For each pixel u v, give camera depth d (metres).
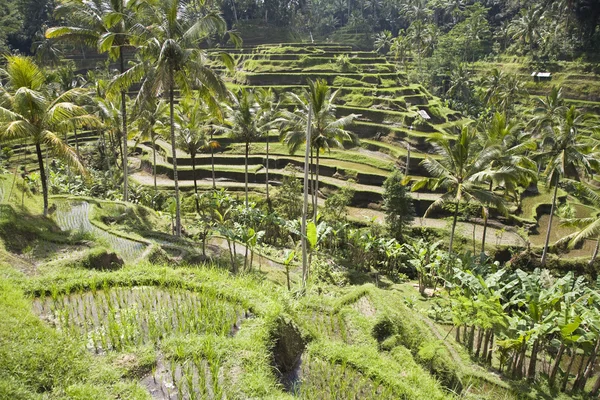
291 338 10.04
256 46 81.25
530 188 43.16
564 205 40.66
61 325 9.34
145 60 24.34
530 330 14.88
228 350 8.79
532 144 28.25
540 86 69.06
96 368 7.87
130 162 50.47
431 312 21.62
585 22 69.75
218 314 10.22
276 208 36.34
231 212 31.78
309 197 39.25
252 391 7.77
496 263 22.11
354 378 9.59
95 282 11.36
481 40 86.31
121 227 24.06
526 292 16.72
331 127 29.80
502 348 16.89
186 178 44.03
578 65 67.69
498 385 15.66
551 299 15.69
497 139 28.00
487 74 74.38
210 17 22.12
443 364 13.11
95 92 40.75
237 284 12.19
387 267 30.52
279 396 7.85
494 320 15.88
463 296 17.72
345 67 66.00
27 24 78.38
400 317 13.93
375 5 116.56
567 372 16.62
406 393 9.22
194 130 34.31
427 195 40.06
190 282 11.90
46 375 7.37
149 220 28.55
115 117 36.53
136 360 8.30
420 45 83.38
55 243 18.33
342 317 13.02
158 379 8.02
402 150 47.53
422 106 56.50
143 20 23.50
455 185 24.72
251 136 33.91
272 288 14.84
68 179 36.06
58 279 11.32
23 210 20.55
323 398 8.75
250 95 36.47
